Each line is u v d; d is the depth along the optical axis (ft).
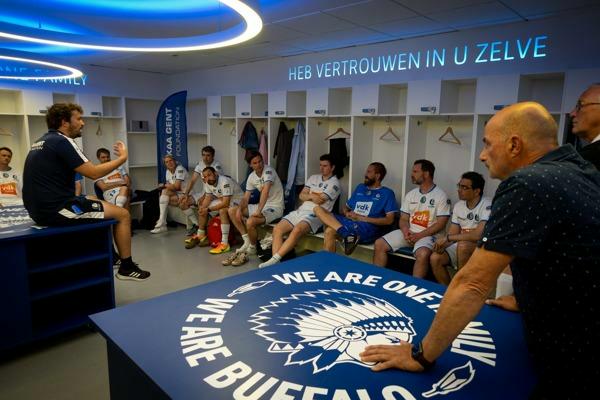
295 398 3.28
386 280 6.02
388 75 14.79
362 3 10.38
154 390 3.63
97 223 9.34
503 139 3.54
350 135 14.87
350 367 3.73
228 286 5.74
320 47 15.79
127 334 4.33
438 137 13.91
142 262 14.78
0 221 9.64
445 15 11.27
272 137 17.33
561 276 3.22
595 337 3.22
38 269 8.48
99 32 14.25
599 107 5.73
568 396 3.35
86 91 20.38
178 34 14.49
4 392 7.22
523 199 3.12
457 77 12.69
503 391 3.41
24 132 18.31
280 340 4.22
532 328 3.54
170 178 19.53
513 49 11.94
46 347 8.86
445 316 3.42
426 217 12.25
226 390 3.38
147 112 23.30
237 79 20.07
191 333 4.36
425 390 3.40
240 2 6.06
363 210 13.85
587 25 10.62
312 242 15.48
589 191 3.22
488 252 3.25
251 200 16.52
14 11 12.06
